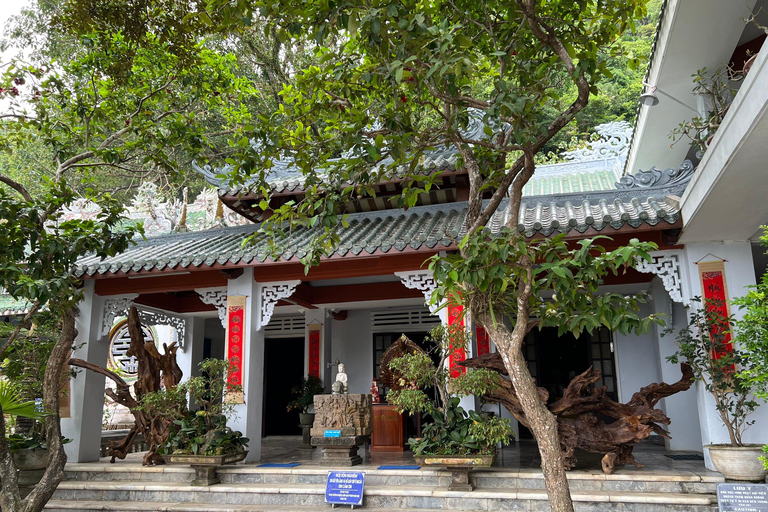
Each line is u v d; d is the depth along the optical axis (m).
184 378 12.05
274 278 8.92
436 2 4.81
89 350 9.45
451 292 4.40
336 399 8.21
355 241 8.28
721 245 7.38
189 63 8.48
